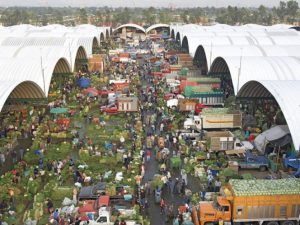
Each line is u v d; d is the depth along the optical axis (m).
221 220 24.70
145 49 110.00
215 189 30.30
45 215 27.36
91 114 49.84
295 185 25.39
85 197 28.67
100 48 108.50
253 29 118.62
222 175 32.00
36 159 36.06
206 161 35.03
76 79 66.00
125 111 49.59
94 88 58.56
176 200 29.64
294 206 24.86
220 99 51.66
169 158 36.19
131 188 30.12
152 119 45.59
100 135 42.53
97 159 36.47
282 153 35.34
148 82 66.88
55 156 37.00
